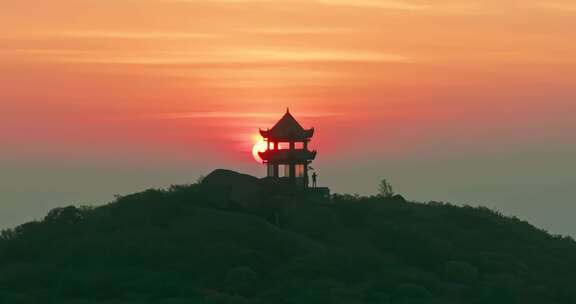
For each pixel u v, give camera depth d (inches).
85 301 7288.4
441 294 7603.4
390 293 7504.9
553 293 7800.2
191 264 7741.1
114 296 7391.7
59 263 7859.3
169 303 7145.7
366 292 7445.9
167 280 7534.5
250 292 7455.7
